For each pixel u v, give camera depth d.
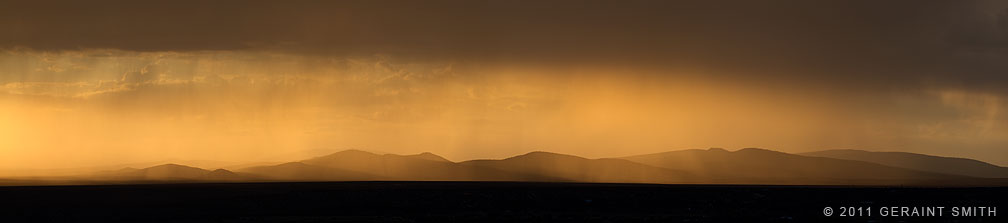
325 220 121.00
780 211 137.75
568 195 154.88
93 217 130.62
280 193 156.88
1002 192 158.38
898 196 153.50
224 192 162.00
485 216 126.69
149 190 167.62
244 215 135.38
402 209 142.25
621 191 160.62
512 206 146.38
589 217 125.00
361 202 147.38
